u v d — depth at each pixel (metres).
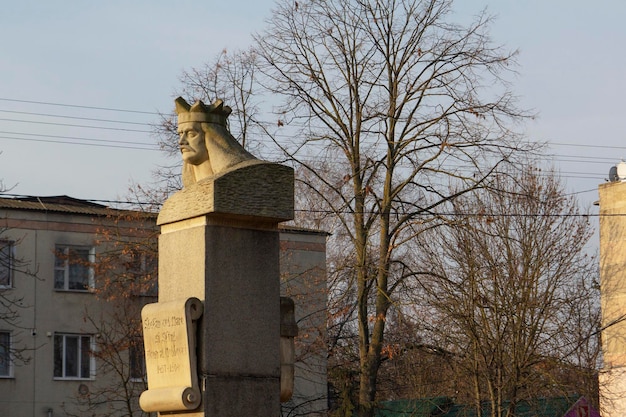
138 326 34.69
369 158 32.81
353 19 32.88
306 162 34.12
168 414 10.97
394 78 32.91
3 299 40.25
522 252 32.06
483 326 31.84
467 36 32.56
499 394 31.42
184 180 11.53
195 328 10.76
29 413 40.31
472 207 32.53
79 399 39.16
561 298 32.28
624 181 41.50
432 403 35.38
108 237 35.53
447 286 31.94
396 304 31.72
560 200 32.69
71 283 41.66
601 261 41.47
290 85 33.12
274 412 10.99
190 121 11.29
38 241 41.12
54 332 41.06
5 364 40.34
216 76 34.94
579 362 33.41
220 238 10.90
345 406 33.50
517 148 32.12
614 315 40.84
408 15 32.78
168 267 11.23
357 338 35.88
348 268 33.56
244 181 10.89
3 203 41.00
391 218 33.66
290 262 42.06
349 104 33.03
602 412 35.88
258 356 10.97
